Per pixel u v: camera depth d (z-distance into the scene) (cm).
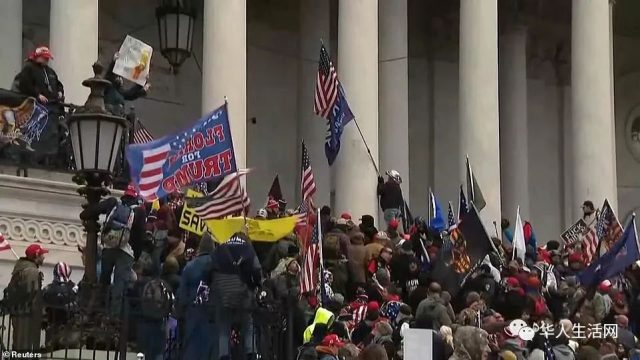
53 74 3928
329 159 4872
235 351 2995
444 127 7050
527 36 7212
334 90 4816
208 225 3406
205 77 5247
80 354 2698
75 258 3738
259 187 6481
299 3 6612
